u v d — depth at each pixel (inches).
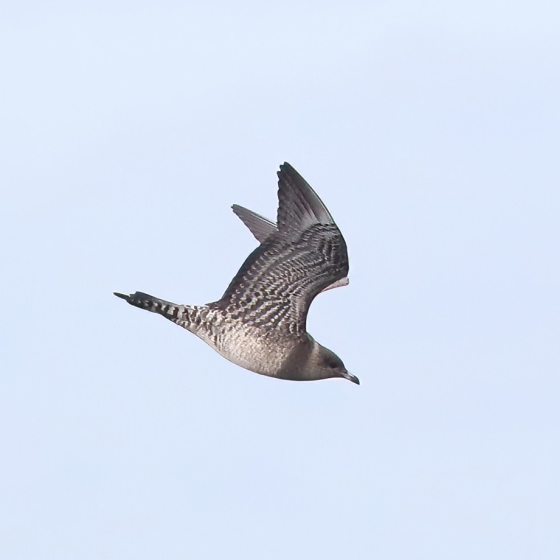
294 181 680.4
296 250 677.9
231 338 669.9
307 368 685.3
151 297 668.1
